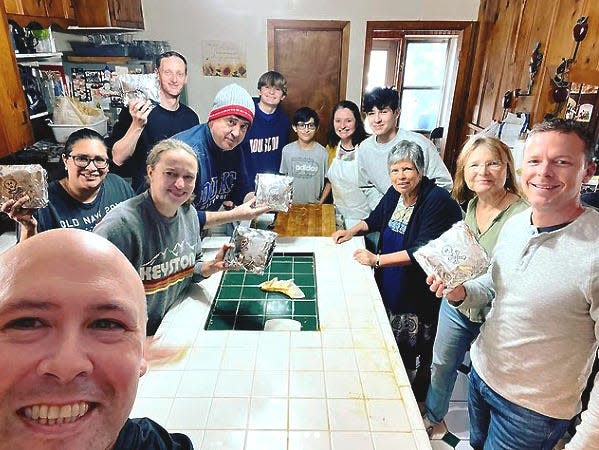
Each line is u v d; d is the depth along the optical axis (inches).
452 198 66.7
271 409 37.0
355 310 53.0
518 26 112.9
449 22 144.3
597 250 37.4
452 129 160.4
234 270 61.4
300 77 151.9
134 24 133.7
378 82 195.6
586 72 75.4
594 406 37.9
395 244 72.2
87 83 116.6
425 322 74.2
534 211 42.4
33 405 16.6
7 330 16.9
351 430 34.9
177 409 36.9
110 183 71.2
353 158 102.3
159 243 50.1
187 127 95.9
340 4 142.9
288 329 49.1
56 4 99.1
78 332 17.5
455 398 81.5
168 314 52.4
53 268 17.6
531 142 40.8
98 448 18.1
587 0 79.7
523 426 46.1
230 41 146.5
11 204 46.9
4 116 72.1
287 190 69.3
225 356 44.1
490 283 52.2
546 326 41.5
